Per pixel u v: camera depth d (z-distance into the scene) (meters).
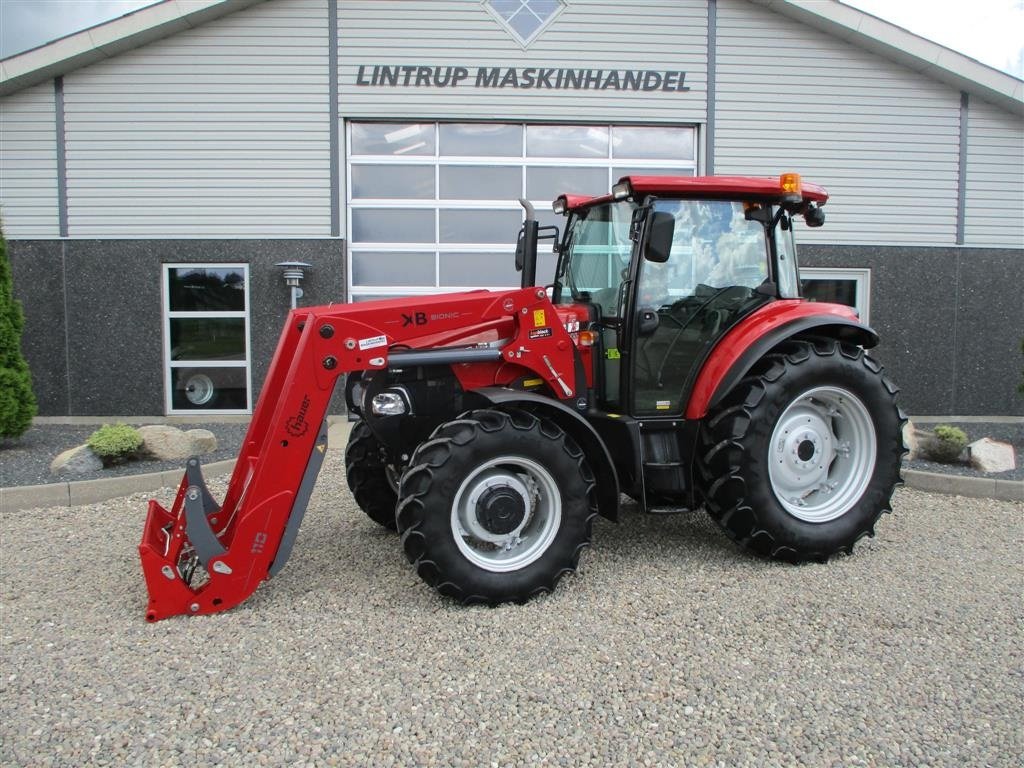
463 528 3.60
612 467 3.75
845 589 3.72
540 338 3.99
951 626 3.28
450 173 9.41
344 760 2.32
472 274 9.50
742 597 3.61
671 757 2.34
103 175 9.13
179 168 9.16
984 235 9.87
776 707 2.62
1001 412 9.89
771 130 9.54
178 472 5.87
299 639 3.16
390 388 3.88
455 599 3.52
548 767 2.29
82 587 3.80
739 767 2.29
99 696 2.69
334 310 3.71
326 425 3.56
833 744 2.41
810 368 4.09
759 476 3.98
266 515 3.44
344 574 3.96
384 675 2.84
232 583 3.42
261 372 9.30
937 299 9.75
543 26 9.21
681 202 4.19
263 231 9.23
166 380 9.28
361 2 9.09
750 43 9.44
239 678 2.82
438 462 3.44
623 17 9.29
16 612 3.47
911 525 4.84
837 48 9.50
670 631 3.22
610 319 4.18
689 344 4.18
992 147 9.77
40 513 5.18
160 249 9.16
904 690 2.74
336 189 9.22
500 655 3.00
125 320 9.20
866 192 9.69
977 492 5.54
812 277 9.71
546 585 3.57
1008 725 2.52
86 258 9.12
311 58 9.12
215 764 2.30
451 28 9.16
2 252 6.89
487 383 3.99
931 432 6.62
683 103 9.43
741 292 4.29
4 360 6.87
